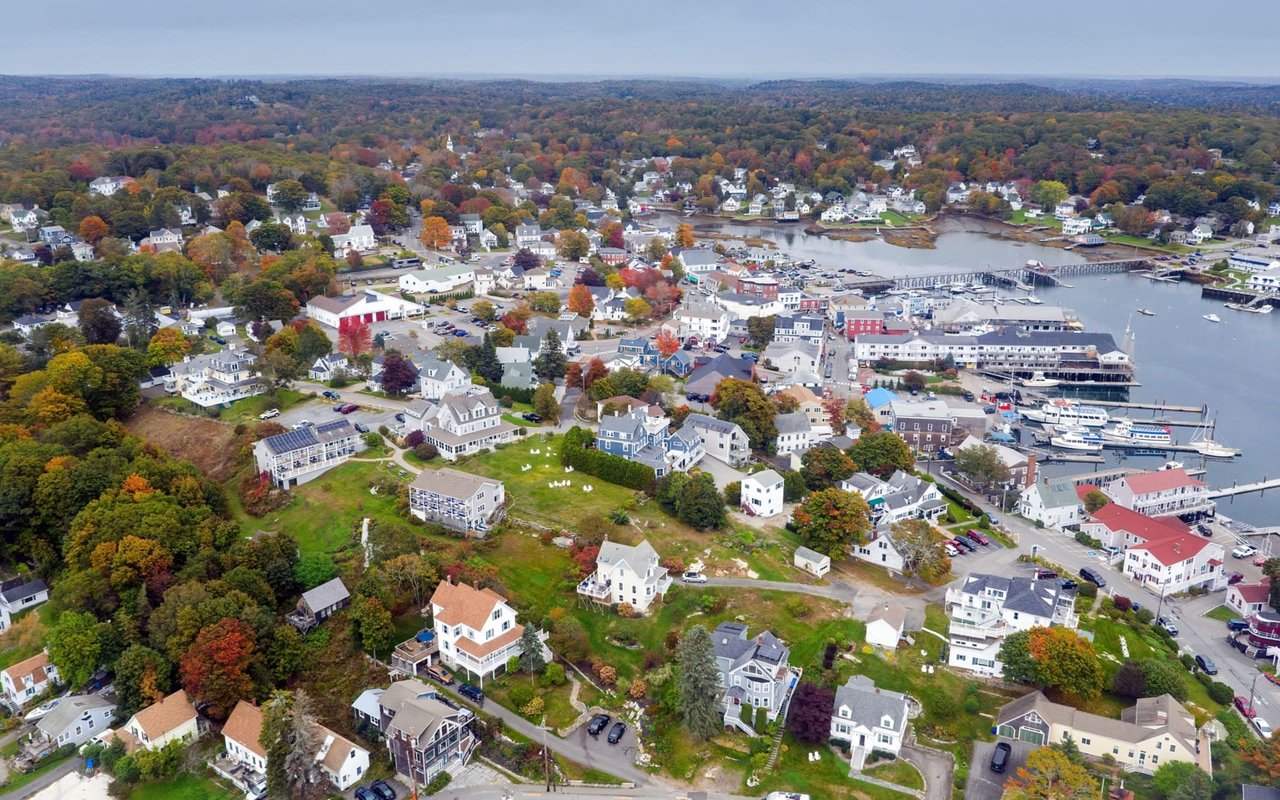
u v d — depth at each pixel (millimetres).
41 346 199750
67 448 154875
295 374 193125
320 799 99750
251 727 105875
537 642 115125
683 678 106312
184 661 110750
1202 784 95688
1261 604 137750
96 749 107562
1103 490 176625
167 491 145500
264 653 115000
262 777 103500
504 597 124625
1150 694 113688
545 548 138750
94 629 118875
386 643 119250
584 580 131125
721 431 176875
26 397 175500
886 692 108250
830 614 129375
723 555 141250
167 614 117438
